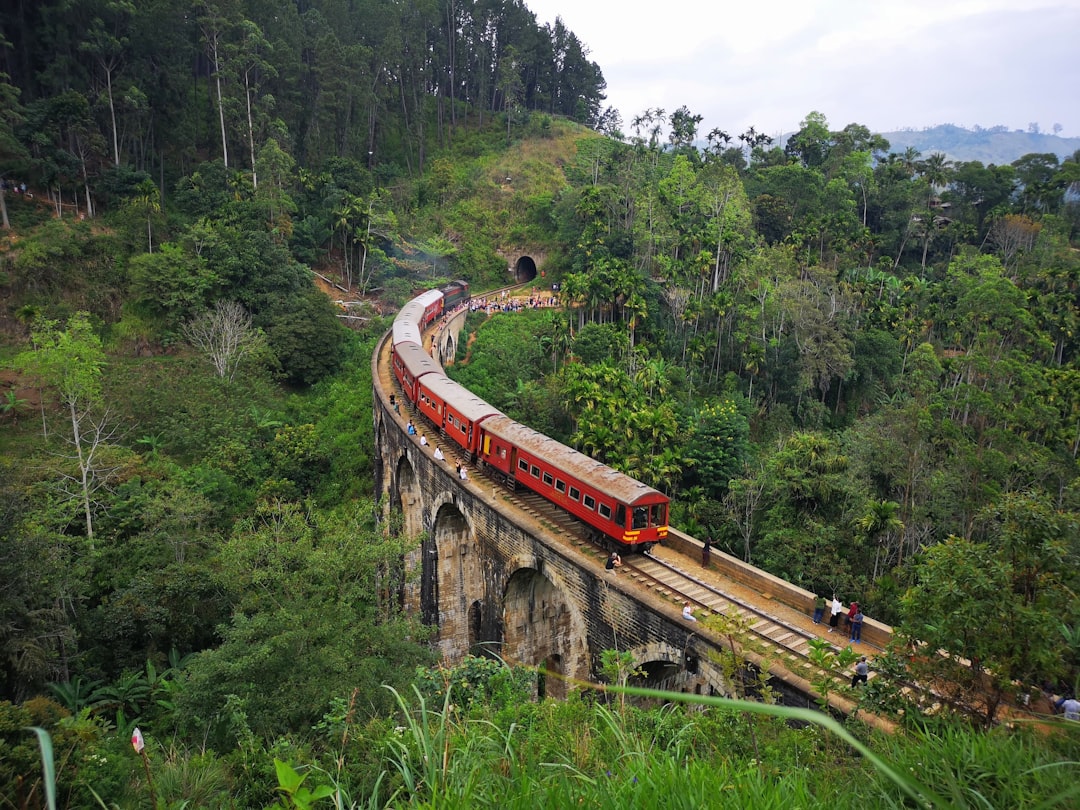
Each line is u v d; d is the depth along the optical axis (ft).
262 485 148.46
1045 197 309.63
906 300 230.89
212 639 98.84
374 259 262.88
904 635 37.68
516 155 364.17
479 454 103.50
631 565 76.07
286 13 296.10
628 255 257.14
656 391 184.75
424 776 20.38
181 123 238.89
